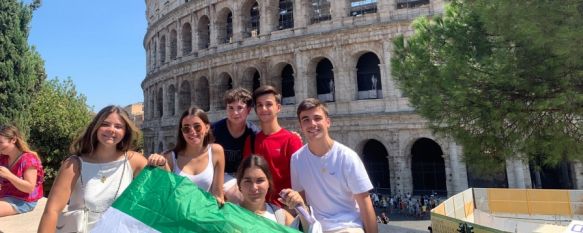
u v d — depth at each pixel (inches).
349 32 2052.2
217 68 2524.6
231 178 441.4
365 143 2112.5
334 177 378.3
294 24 2249.0
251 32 2519.7
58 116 1966.0
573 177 1785.2
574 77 709.3
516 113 768.9
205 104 2706.7
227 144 469.4
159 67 3191.4
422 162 2129.7
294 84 2212.1
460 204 885.2
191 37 2908.5
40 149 1931.6
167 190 335.0
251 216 334.6
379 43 2010.3
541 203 931.3
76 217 326.0
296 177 400.2
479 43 850.8
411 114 1895.9
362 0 2181.3
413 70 966.4
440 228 546.0
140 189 334.6
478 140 852.6
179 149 395.9
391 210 1923.0
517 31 694.5
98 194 336.8
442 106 868.6
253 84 2472.9
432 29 990.4
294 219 378.0
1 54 1438.2
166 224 322.7
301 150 401.7
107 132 338.0
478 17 841.5
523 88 753.6
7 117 1448.1
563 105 712.4
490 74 796.0
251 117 2330.2
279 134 440.8
